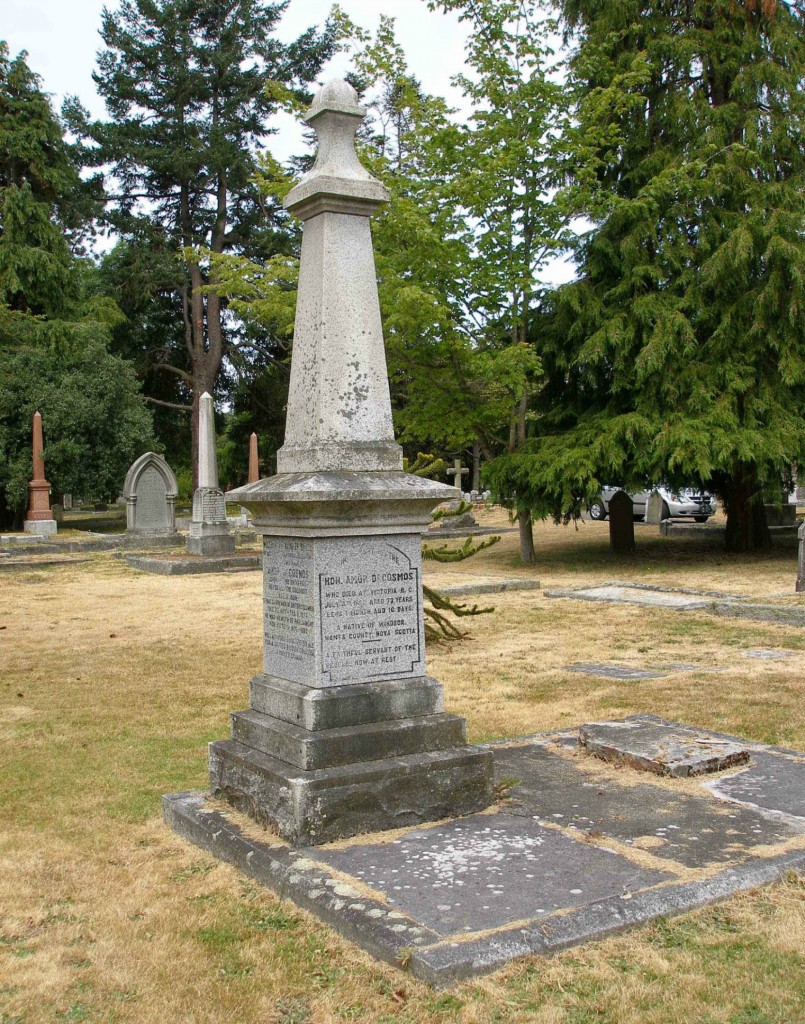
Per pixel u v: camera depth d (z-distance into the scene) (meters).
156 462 28.30
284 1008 3.46
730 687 8.66
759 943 3.77
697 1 19.64
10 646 11.59
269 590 5.53
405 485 5.20
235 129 40.22
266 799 4.94
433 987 3.49
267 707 5.38
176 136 40.53
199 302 42.34
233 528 30.56
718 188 18.61
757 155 18.42
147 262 40.53
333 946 3.87
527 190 19.44
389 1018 3.35
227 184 40.88
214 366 42.81
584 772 5.96
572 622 12.88
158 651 11.20
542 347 20.03
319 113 5.60
